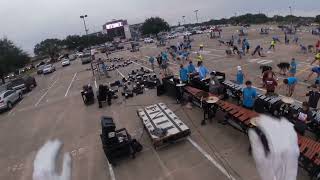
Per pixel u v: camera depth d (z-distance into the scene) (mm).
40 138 13547
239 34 52688
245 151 8883
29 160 11180
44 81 35375
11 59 45500
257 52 27672
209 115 11633
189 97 14219
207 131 10914
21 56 50969
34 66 68875
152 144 10562
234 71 20594
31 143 13094
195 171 8312
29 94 27328
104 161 9945
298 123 8195
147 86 19594
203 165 8555
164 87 16891
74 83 28109
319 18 66562
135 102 16594
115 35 142125
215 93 13367
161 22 99062
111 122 9344
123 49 66688
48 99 22734
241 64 22859
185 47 38344
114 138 9172
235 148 9203
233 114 9906
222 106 10844
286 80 13156
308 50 25375
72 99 20844
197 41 53312
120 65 33531
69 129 14008
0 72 40281
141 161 9445
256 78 17625
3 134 15445
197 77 15109
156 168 8852
